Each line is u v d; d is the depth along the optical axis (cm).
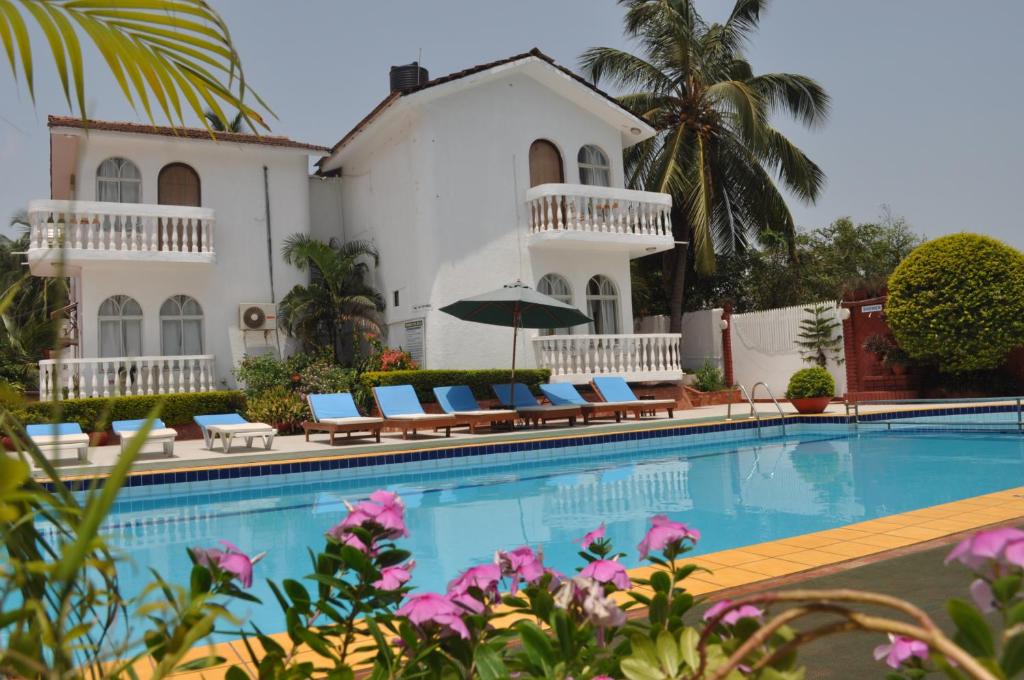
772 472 1023
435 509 838
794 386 1639
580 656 135
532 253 1800
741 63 2388
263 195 1831
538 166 1855
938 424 1409
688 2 2289
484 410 1466
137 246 1628
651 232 1891
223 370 1744
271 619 446
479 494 938
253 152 1820
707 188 2217
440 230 1686
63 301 91
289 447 1255
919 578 391
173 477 972
